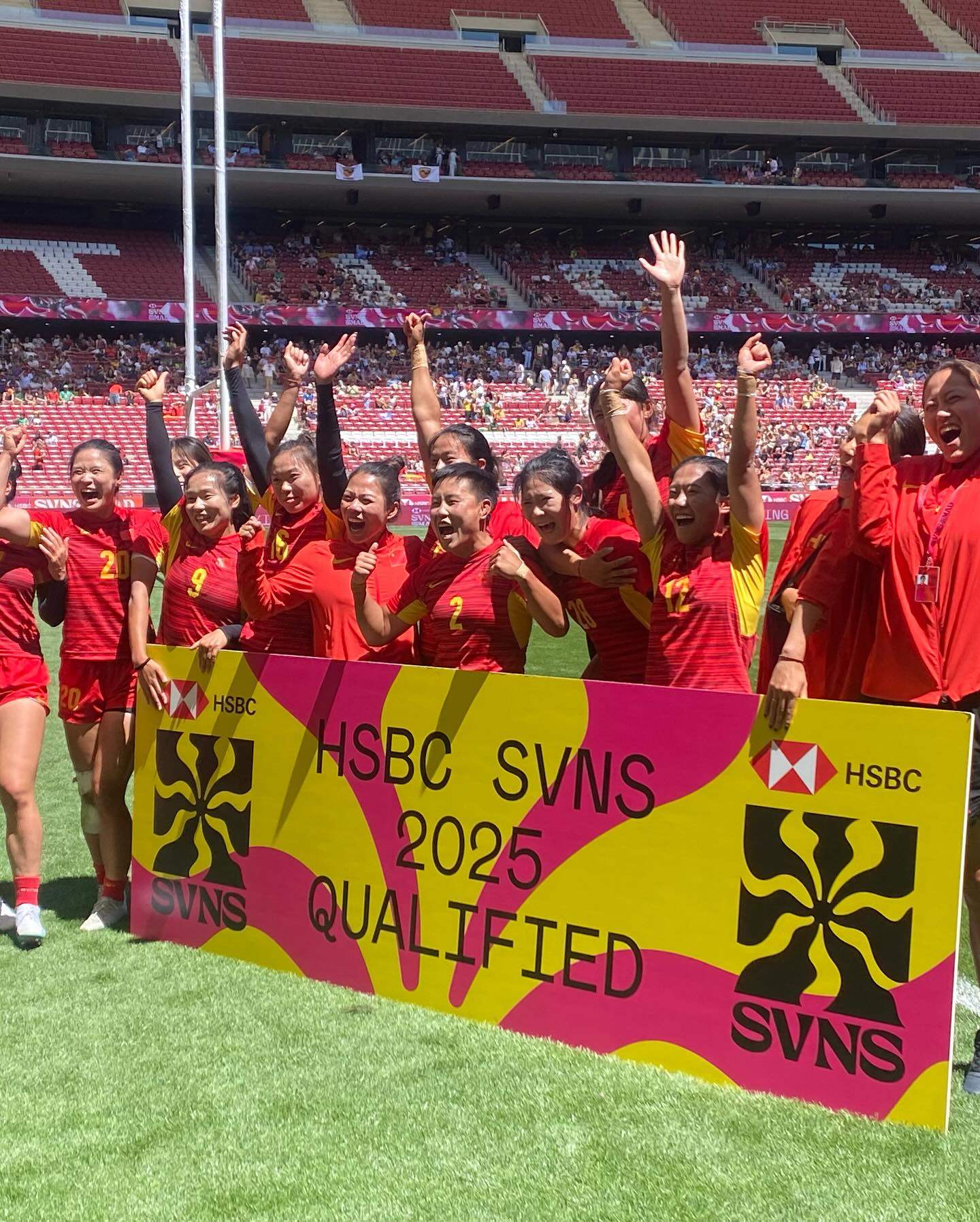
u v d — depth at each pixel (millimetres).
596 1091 3201
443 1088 3225
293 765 4141
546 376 37875
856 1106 3062
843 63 45531
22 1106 3164
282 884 4172
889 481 3441
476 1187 2734
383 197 40594
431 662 4211
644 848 3402
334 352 4715
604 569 3896
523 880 3627
